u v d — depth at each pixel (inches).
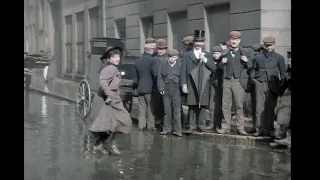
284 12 386.6
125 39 585.6
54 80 714.8
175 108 313.6
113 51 248.8
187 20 482.9
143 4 563.8
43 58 696.4
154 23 541.0
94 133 255.4
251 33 397.1
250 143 279.6
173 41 515.2
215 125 314.0
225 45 312.5
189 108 316.2
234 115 319.6
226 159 239.8
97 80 409.4
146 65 334.0
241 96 290.7
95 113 251.8
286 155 246.4
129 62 454.6
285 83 262.1
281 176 203.3
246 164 227.9
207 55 315.0
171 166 225.5
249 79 287.6
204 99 307.0
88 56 701.3
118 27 637.9
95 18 714.2
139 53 492.7
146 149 268.5
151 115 338.3
